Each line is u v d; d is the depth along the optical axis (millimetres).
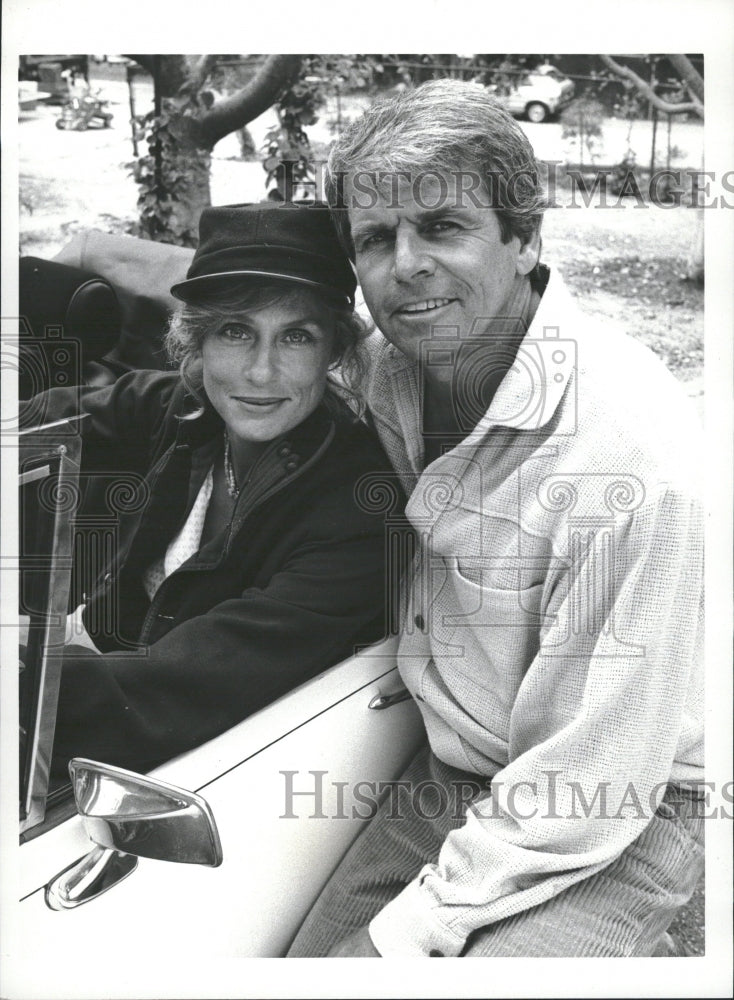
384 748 1372
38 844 1175
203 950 1225
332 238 1274
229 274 1270
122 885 1157
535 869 1222
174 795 1027
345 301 1285
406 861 1319
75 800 1154
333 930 1300
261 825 1257
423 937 1251
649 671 1197
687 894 1334
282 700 1285
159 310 1295
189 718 1241
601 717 1205
